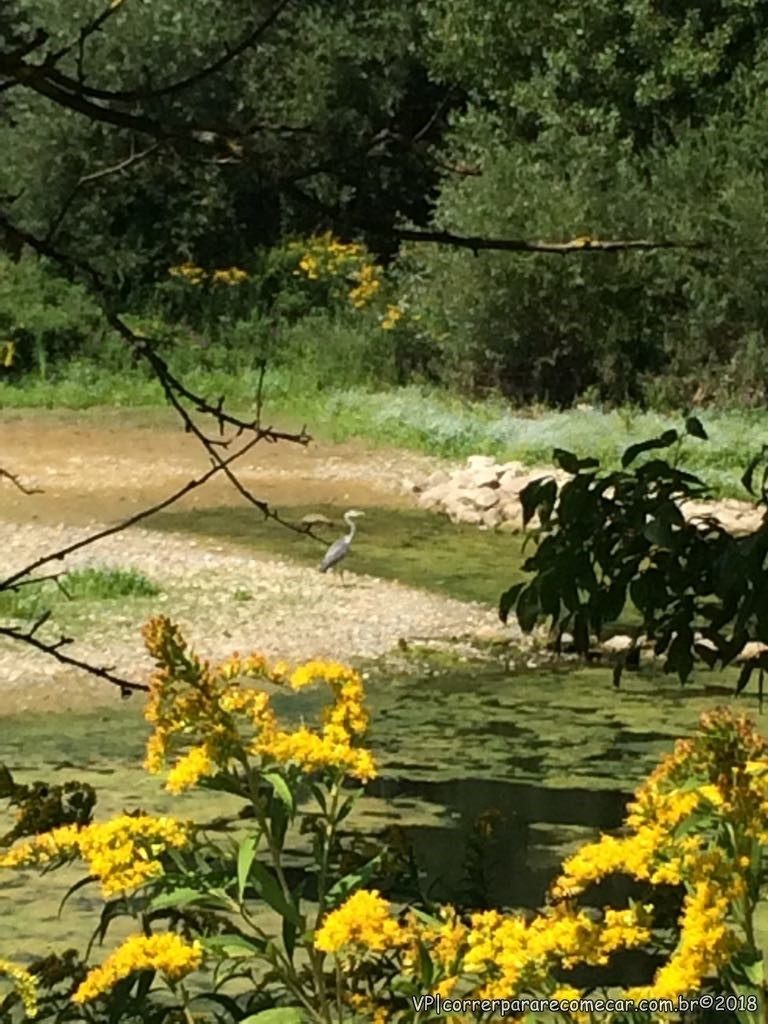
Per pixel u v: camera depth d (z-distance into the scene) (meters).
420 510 21.17
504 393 27.92
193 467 22.89
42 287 29.52
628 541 4.64
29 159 28.39
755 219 25.97
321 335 29.86
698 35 28.27
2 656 13.64
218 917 4.47
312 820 4.43
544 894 8.05
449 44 28.81
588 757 11.56
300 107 29.98
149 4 28.48
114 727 12.09
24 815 4.58
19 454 23.44
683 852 3.71
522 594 4.75
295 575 17.20
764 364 26.44
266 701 4.05
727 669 14.16
